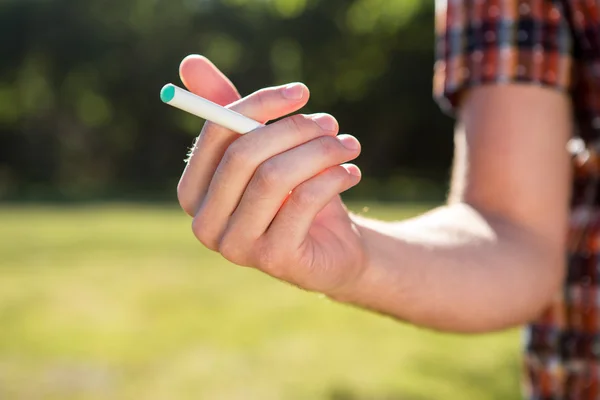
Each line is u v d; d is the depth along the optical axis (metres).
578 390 1.02
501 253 0.91
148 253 9.12
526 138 0.96
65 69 23.66
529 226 0.95
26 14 23.31
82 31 23.34
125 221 12.93
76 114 24.19
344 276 0.78
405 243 0.86
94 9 23.23
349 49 21.98
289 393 3.81
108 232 11.31
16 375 4.20
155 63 23.42
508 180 0.95
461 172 1.01
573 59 1.01
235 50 23.12
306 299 6.29
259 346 4.79
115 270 7.94
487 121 0.98
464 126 1.02
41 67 23.81
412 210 13.59
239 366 4.32
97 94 23.98
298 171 0.66
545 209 0.95
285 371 4.20
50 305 6.19
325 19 21.77
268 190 0.66
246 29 22.67
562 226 0.97
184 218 13.45
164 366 4.36
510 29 0.99
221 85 0.77
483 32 1.00
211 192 0.69
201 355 4.59
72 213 14.59
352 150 0.68
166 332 5.21
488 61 0.99
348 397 3.73
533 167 0.95
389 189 20.62
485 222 0.94
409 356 4.46
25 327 5.39
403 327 5.20
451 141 22.47
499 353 4.47
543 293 0.93
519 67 0.97
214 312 5.86
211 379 4.09
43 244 9.98
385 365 4.28
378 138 22.98
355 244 0.78
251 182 0.67
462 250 0.89
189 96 0.67
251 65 23.05
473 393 3.75
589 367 1.01
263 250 0.70
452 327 0.88
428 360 4.37
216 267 8.09
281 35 22.38
